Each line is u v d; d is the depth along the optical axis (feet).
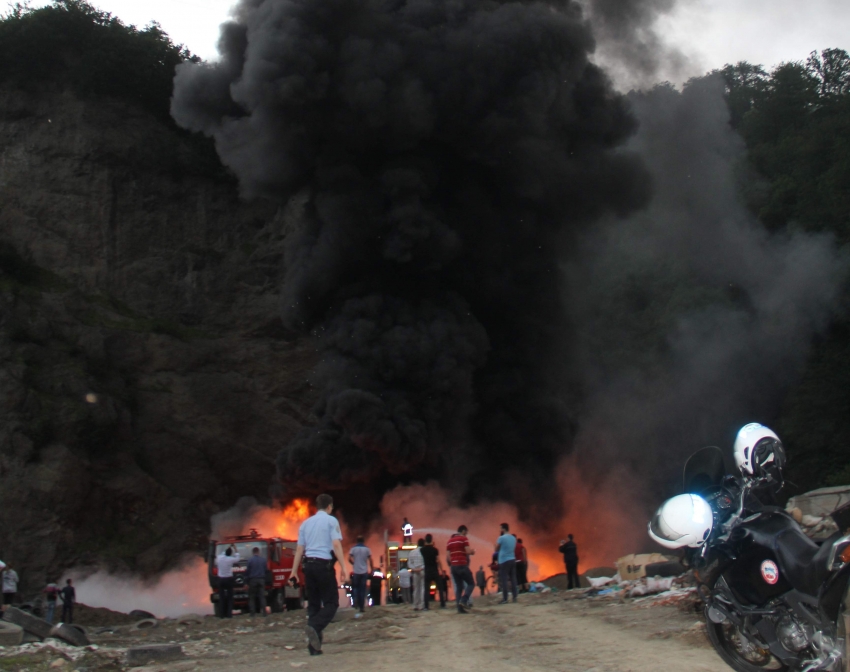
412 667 22.44
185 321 133.80
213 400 124.36
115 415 110.73
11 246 121.70
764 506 13.92
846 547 11.54
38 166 131.75
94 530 102.63
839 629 11.55
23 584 92.73
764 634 13.28
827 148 117.70
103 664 26.76
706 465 14.80
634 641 24.98
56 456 100.07
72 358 112.37
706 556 13.88
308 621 26.50
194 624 52.80
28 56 134.31
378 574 67.72
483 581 64.44
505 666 21.59
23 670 25.34
